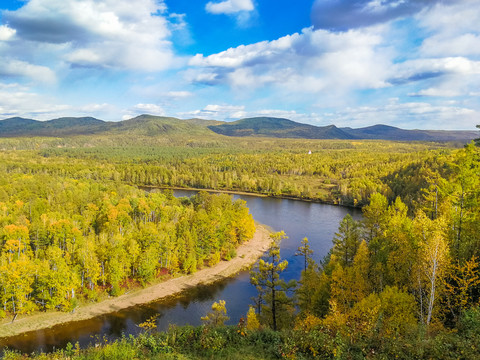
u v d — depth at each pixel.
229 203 118.44
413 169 168.50
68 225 79.69
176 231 87.62
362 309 28.39
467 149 37.75
